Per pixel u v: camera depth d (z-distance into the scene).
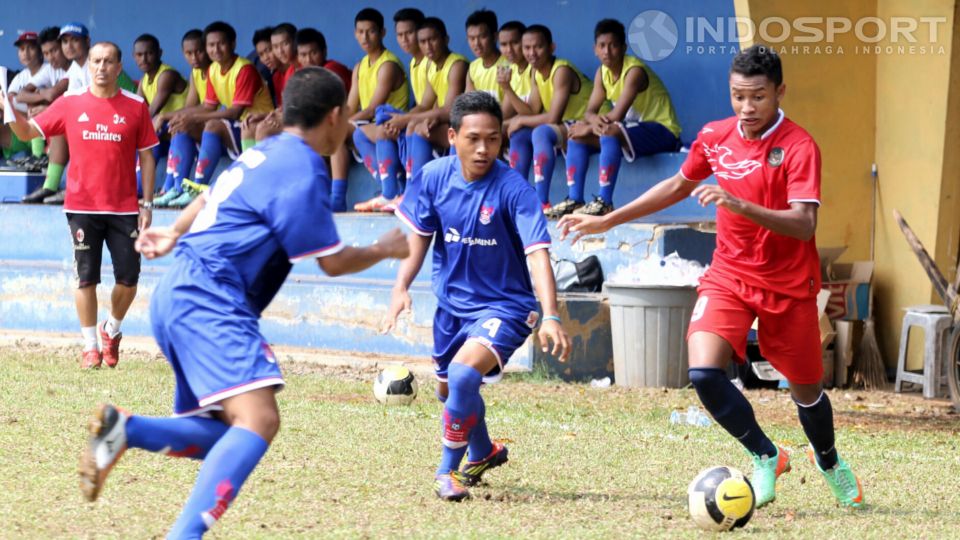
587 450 20.91
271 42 40.56
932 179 32.31
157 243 13.38
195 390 12.48
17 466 18.27
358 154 39.91
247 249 12.69
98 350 30.31
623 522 15.66
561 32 39.53
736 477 15.23
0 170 44.47
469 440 17.44
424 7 41.81
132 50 47.25
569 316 30.34
